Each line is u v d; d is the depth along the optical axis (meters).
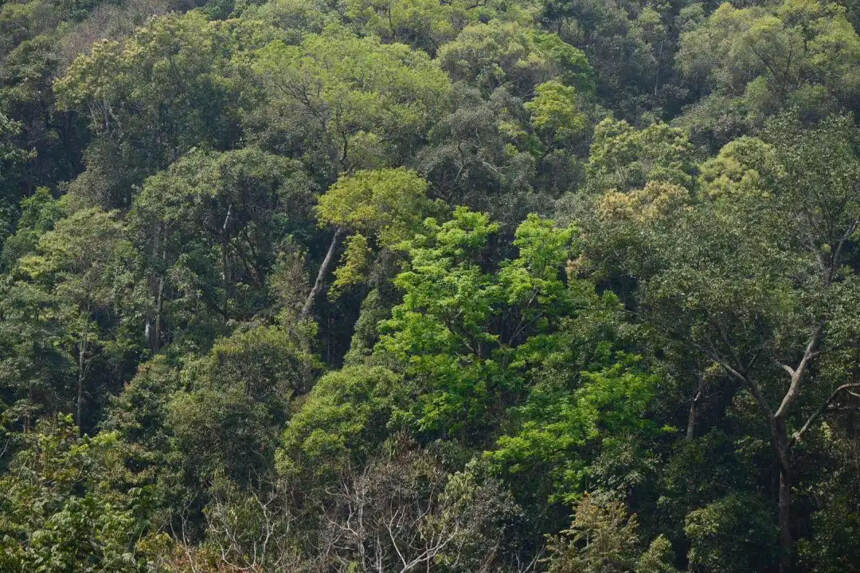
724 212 40.38
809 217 38.69
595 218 41.91
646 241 38.22
